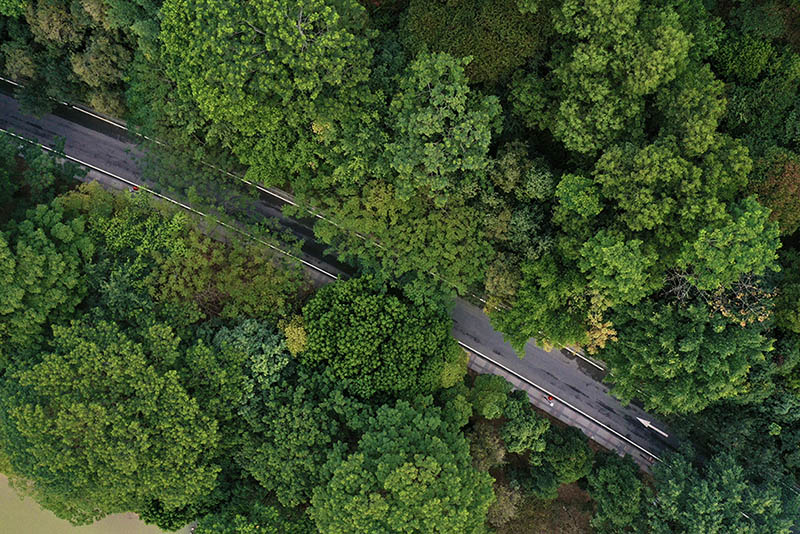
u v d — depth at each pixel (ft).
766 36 124.36
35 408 117.70
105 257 133.59
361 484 118.62
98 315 128.57
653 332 122.72
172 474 121.19
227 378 128.06
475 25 121.49
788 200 119.85
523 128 133.18
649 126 123.24
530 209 128.47
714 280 110.32
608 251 111.24
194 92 115.03
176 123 131.44
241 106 113.09
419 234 128.57
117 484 119.55
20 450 121.70
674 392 122.83
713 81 115.85
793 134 127.34
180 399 120.06
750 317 118.21
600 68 111.86
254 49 107.86
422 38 124.88
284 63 111.04
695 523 127.65
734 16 128.57
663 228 114.11
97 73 133.80
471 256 131.23
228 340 131.64
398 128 122.72
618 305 126.21
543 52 124.77
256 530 125.49
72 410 115.65
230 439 131.23
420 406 132.46
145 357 125.49
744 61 125.18
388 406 129.70
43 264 123.03
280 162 131.34
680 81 114.52
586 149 118.52
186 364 129.49
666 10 112.68
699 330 119.34
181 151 136.26
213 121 125.80
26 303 123.03
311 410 128.98
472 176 126.72
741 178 113.29
